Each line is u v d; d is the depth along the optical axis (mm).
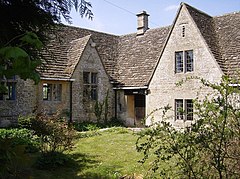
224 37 18078
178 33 18109
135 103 20906
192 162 3658
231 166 3635
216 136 3436
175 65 18172
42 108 17516
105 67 21312
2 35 3934
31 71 1838
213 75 16281
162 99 18609
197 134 3514
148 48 21797
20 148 2361
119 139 13656
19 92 16609
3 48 1716
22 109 16688
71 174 7977
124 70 21750
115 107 21188
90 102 19766
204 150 3545
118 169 8383
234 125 3527
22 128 14711
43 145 9492
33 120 13484
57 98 18422
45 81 17656
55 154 8852
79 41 20359
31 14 4164
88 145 12227
